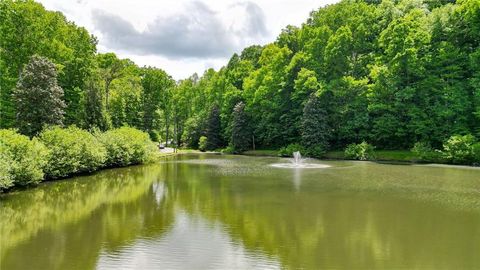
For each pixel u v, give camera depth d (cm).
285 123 5303
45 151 2184
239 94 6456
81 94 3928
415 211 1465
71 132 2750
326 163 3788
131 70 6350
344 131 4597
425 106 4012
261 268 877
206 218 1360
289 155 4853
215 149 6500
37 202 1683
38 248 1029
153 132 6519
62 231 1200
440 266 889
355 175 2670
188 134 7344
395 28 4150
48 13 3819
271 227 1233
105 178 2548
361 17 5091
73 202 1683
